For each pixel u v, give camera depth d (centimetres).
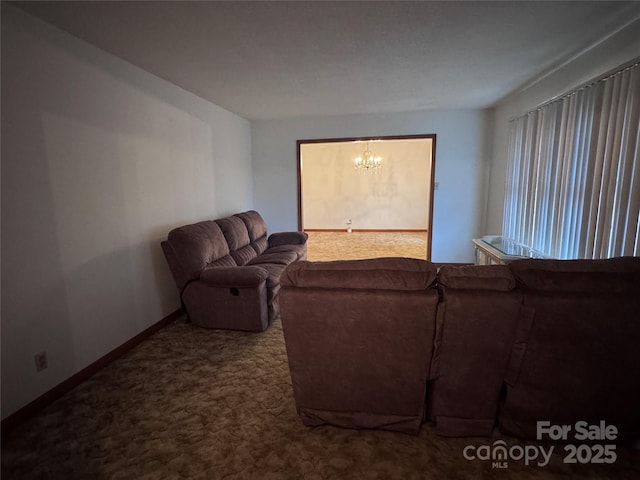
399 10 196
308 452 162
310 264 167
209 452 163
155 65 280
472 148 488
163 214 320
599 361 149
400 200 890
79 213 227
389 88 360
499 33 228
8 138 180
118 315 263
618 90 223
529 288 149
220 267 306
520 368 155
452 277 154
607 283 143
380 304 152
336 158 895
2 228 178
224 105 428
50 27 204
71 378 220
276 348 269
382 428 174
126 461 158
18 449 167
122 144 265
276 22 208
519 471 149
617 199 225
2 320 179
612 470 149
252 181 551
